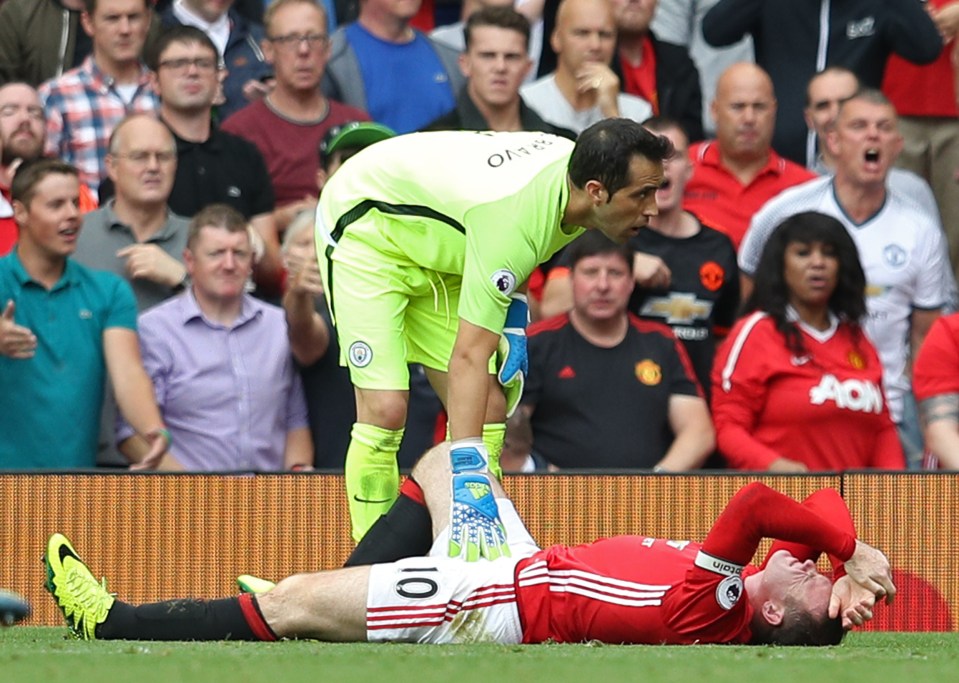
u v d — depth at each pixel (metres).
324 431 23.97
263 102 27.28
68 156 27.72
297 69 26.91
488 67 26.44
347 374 24.02
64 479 21.53
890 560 21.17
